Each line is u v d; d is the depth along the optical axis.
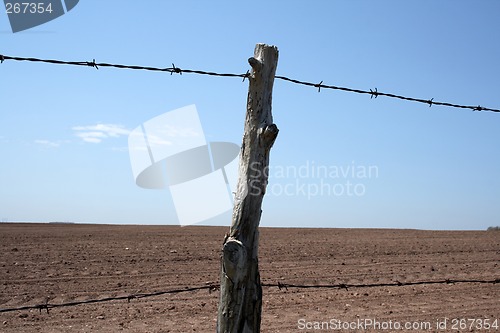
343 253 19.67
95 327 10.08
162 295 12.70
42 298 11.99
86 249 18.75
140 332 9.80
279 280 14.48
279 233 28.02
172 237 23.38
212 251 19.05
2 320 10.35
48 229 27.67
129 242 21.09
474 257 19.59
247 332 4.46
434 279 15.20
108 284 13.47
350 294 13.24
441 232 29.64
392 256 19.30
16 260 16.16
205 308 11.65
